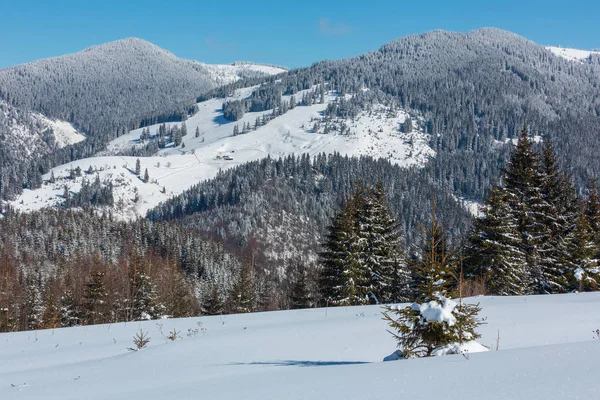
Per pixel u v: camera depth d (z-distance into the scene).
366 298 29.56
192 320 17.97
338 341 9.83
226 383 5.46
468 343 6.61
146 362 8.81
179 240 116.38
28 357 11.66
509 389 3.26
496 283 23.28
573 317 10.48
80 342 13.93
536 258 25.25
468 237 24.80
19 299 49.75
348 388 4.08
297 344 9.74
